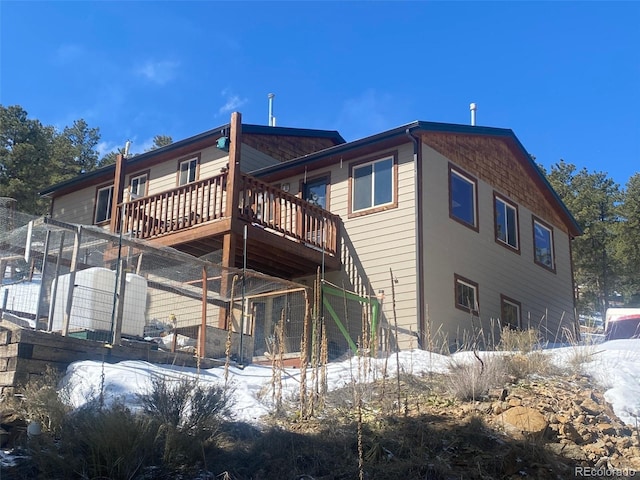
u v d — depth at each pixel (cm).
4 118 2884
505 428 604
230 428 616
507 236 1669
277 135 1825
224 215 1284
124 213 1459
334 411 686
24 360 737
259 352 1276
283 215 1569
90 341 811
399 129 1394
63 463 501
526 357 861
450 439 582
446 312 1370
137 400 650
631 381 755
